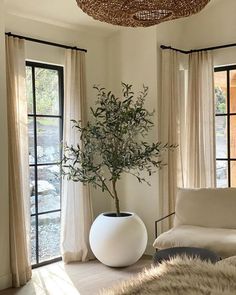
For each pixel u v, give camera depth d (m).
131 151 4.36
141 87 4.84
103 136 4.29
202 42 4.96
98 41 5.02
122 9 2.77
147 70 4.77
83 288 3.71
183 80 5.05
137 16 2.93
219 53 4.81
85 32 4.85
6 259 3.78
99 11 2.80
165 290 1.31
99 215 4.55
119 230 4.12
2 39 3.73
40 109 4.43
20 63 3.98
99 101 4.60
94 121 4.94
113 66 5.11
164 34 4.79
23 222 3.90
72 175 4.32
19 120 3.95
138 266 4.31
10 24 4.07
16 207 3.85
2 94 3.74
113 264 4.20
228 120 4.88
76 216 4.53
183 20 5.02
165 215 4.68
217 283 1.32
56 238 4.59
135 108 4.45
